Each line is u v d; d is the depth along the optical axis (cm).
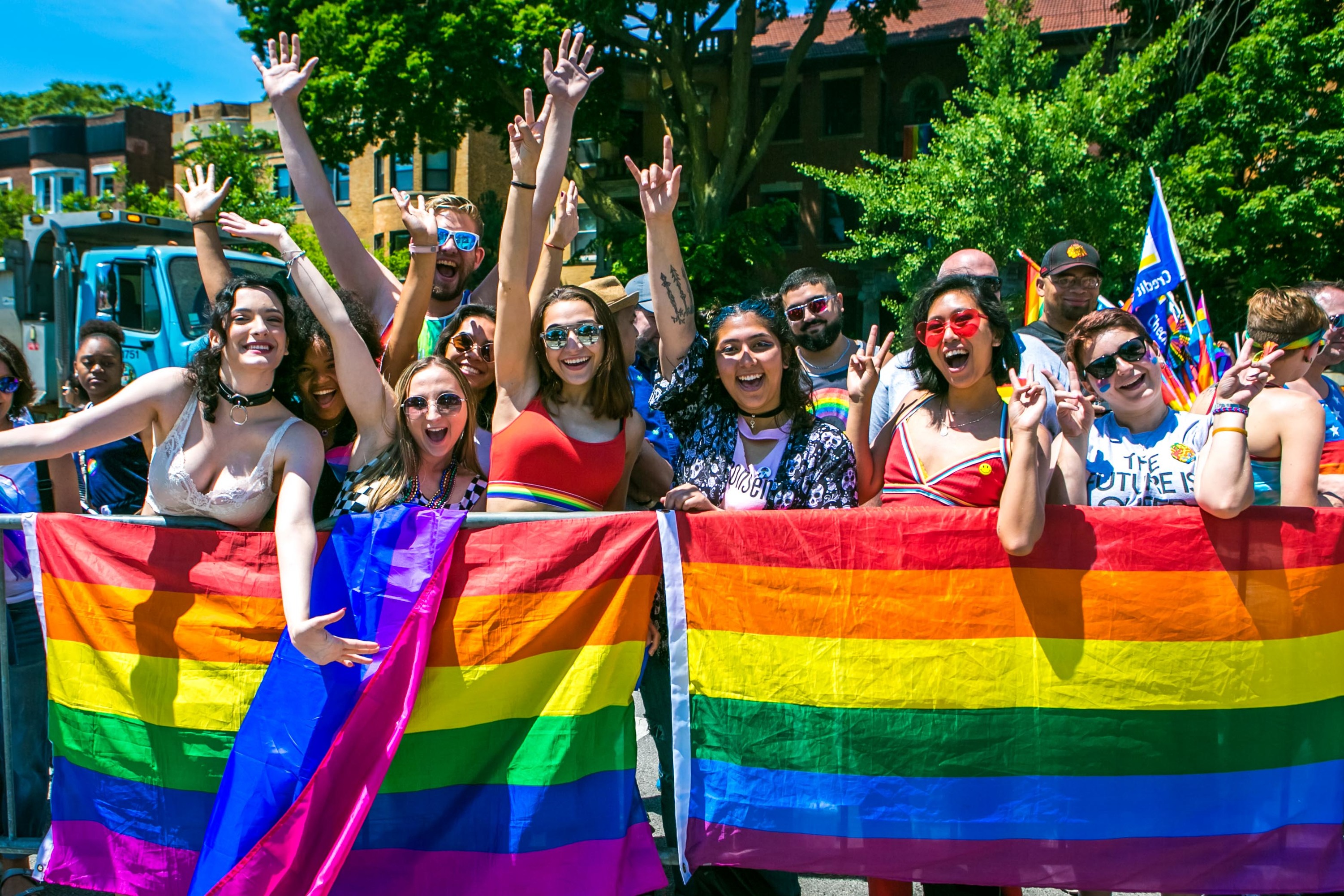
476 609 286
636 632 290
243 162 2597
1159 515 276
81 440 279
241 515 295
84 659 305
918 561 279
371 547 288
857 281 2666
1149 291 629
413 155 2942
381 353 380
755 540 285
